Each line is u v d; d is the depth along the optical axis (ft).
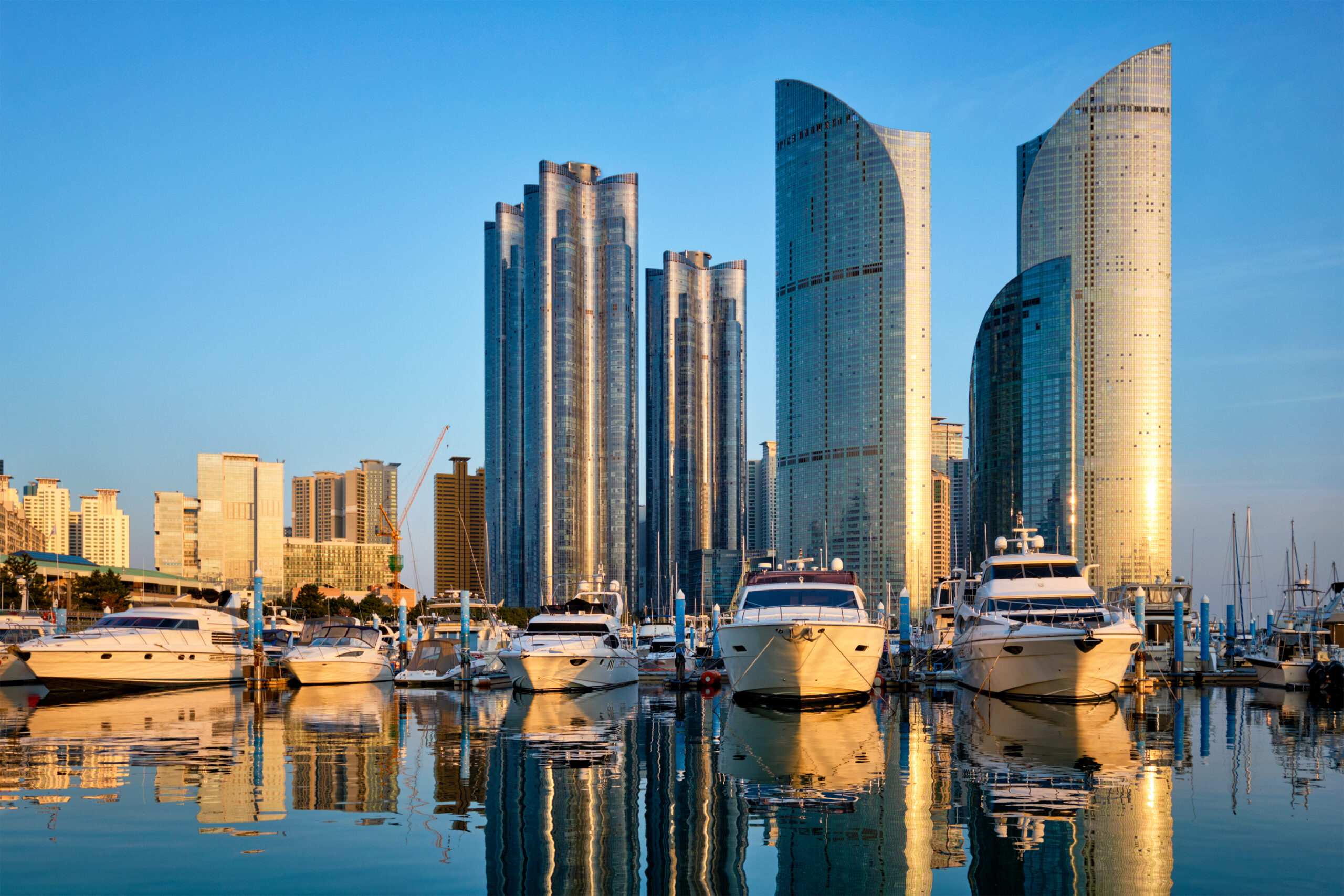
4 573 485.56
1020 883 58.65
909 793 83.66
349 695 195.52
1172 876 59.77
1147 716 149.18
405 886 57.93
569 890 57.26
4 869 60.95
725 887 58.03
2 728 130.52
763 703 162.81
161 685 200.03
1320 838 68.39
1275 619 290.56
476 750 109.50
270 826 72.02
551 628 204.23
